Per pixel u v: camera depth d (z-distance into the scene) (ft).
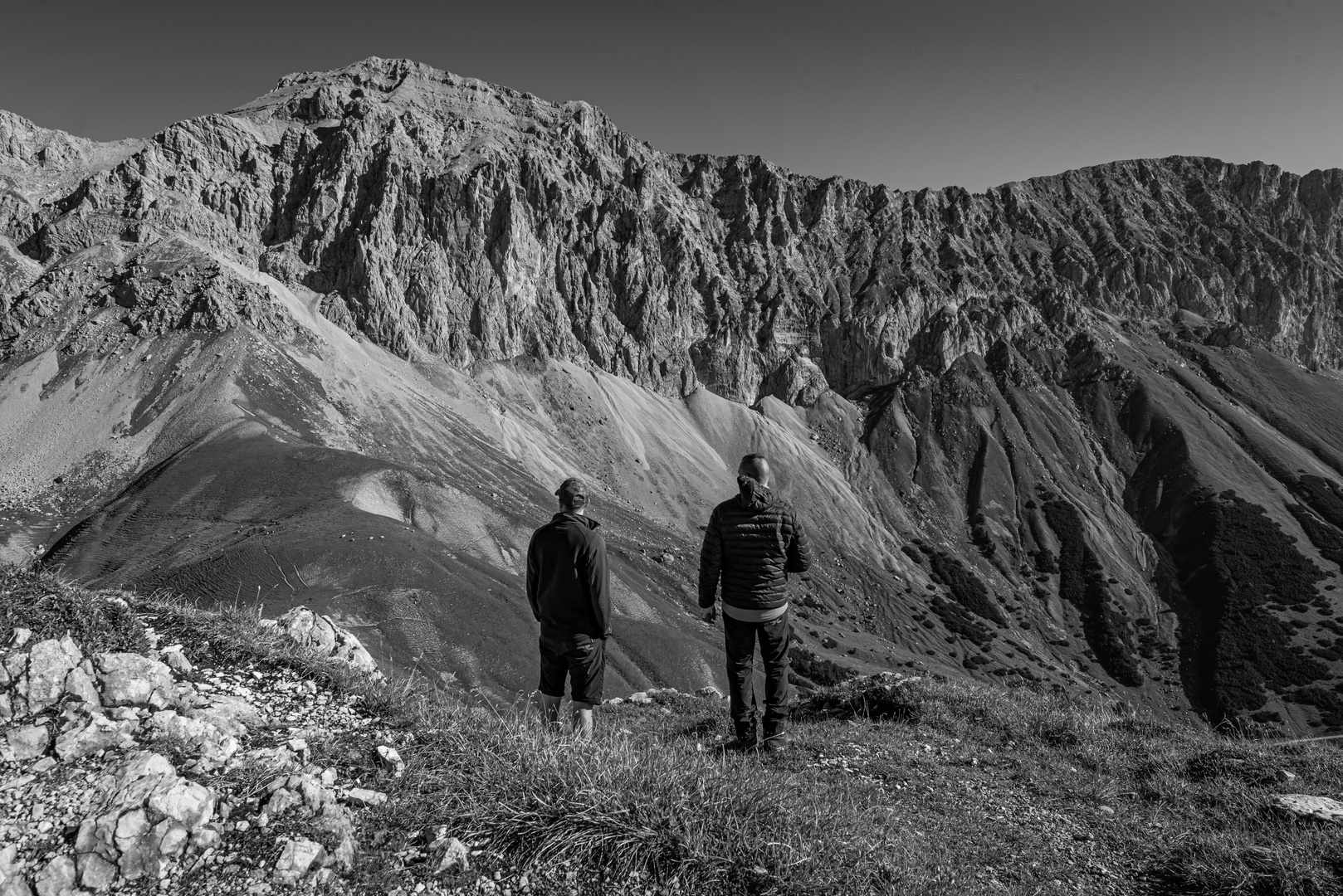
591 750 19.75
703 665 313.94
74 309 561.02
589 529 26.66
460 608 271.49
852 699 40.09
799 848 17.46
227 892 14.67
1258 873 21.09
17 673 18.81
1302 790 27.63
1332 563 580.71
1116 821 25.48
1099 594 598.75
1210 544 613.52
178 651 22.27
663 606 362.33
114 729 18.28
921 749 32.12
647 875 16.34
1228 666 505.25
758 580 29.14
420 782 18.16
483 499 415.85
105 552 334.65
